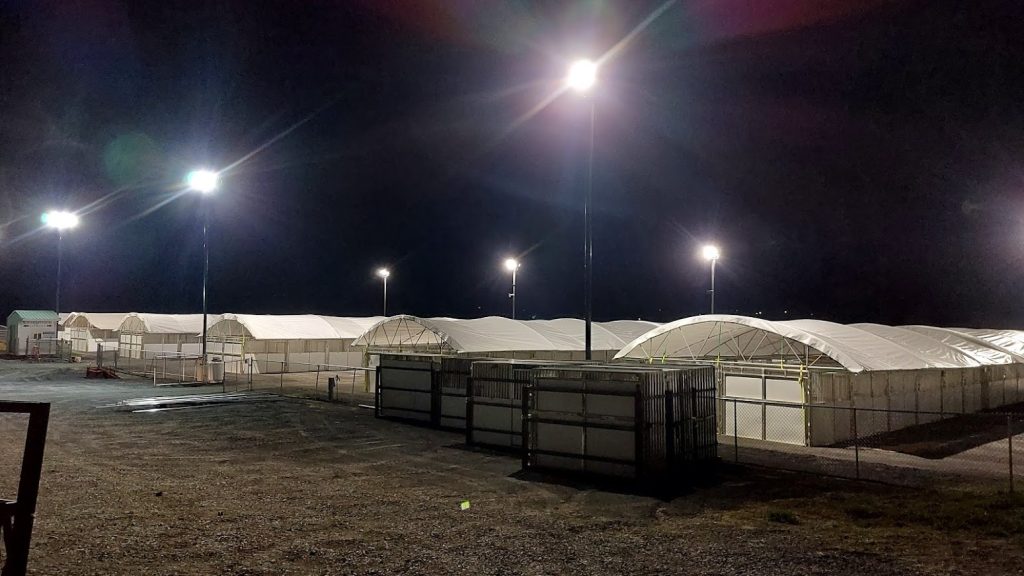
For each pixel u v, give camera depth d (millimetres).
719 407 20797
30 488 4781
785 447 18328
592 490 12469
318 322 50188
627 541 9156
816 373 19016
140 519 9836
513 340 34375
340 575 7664
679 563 8203
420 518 10273
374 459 15219
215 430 19000
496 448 16688
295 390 31516
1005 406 28500
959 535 9391
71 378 35906
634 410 13055
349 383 36688
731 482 13383
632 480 13000
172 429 19078
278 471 13695
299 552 8469
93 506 10539
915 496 12078
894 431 21375
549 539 9227
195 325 52219
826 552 8609
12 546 4703
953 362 26094
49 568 7605
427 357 20703
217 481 12617
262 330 45469
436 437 18406
